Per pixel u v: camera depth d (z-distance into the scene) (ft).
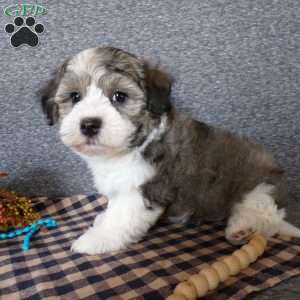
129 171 0.83
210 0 1.10
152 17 1.11
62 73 0.86
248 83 1.15
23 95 1.13
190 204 0.91
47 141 1.16
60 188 1.19
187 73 1.14
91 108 0.77
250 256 0.70
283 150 1.18
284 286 0.65
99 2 1.10
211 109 1.16
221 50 1.13
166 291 0.61
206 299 0.61
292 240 0.84
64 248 0.82
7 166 1.16
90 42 1.12
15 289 0.64
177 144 0.87
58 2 1.09
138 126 0.80
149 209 0.84
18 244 0.85
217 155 0.92
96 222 0.92
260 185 0.90
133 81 0.80
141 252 0.78
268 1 1.10
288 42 1.12
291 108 1.15
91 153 0.79
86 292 0.62
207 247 0.80
